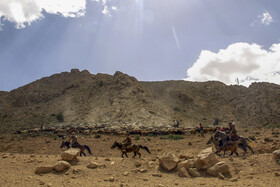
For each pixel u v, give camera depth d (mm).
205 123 69812
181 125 64125
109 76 106500
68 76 126562
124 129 41938
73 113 77125
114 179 8766
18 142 32594
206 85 104000
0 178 8359
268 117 64812
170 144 25547
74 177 8836
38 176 8883
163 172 9875
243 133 31578
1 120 74500
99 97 84562
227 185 7848
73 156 11055
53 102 91188
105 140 30797
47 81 121375
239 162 10773
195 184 8086
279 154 10422
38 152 24656
